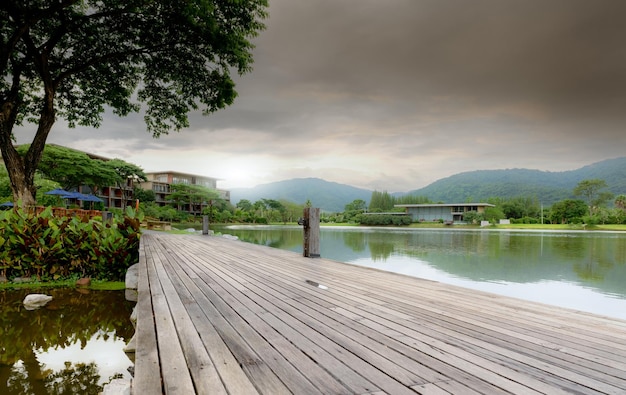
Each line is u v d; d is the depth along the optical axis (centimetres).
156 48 1155
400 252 1340
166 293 325
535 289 679
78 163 3184
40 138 979
